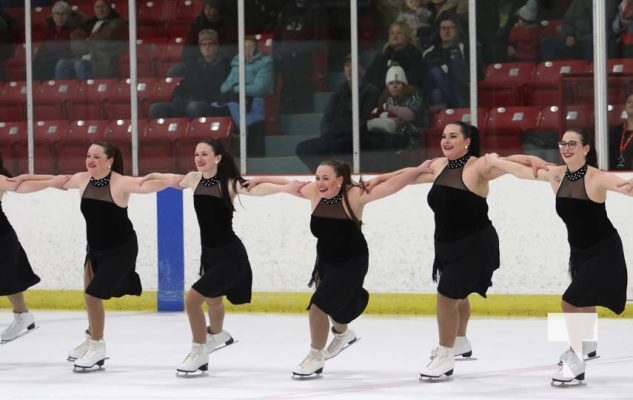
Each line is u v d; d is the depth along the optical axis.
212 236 19.08
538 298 26.03
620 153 26.11
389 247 26.84
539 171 17.92
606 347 21.77
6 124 30.05
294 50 28.44
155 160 29.33
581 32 27.56
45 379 18.83
